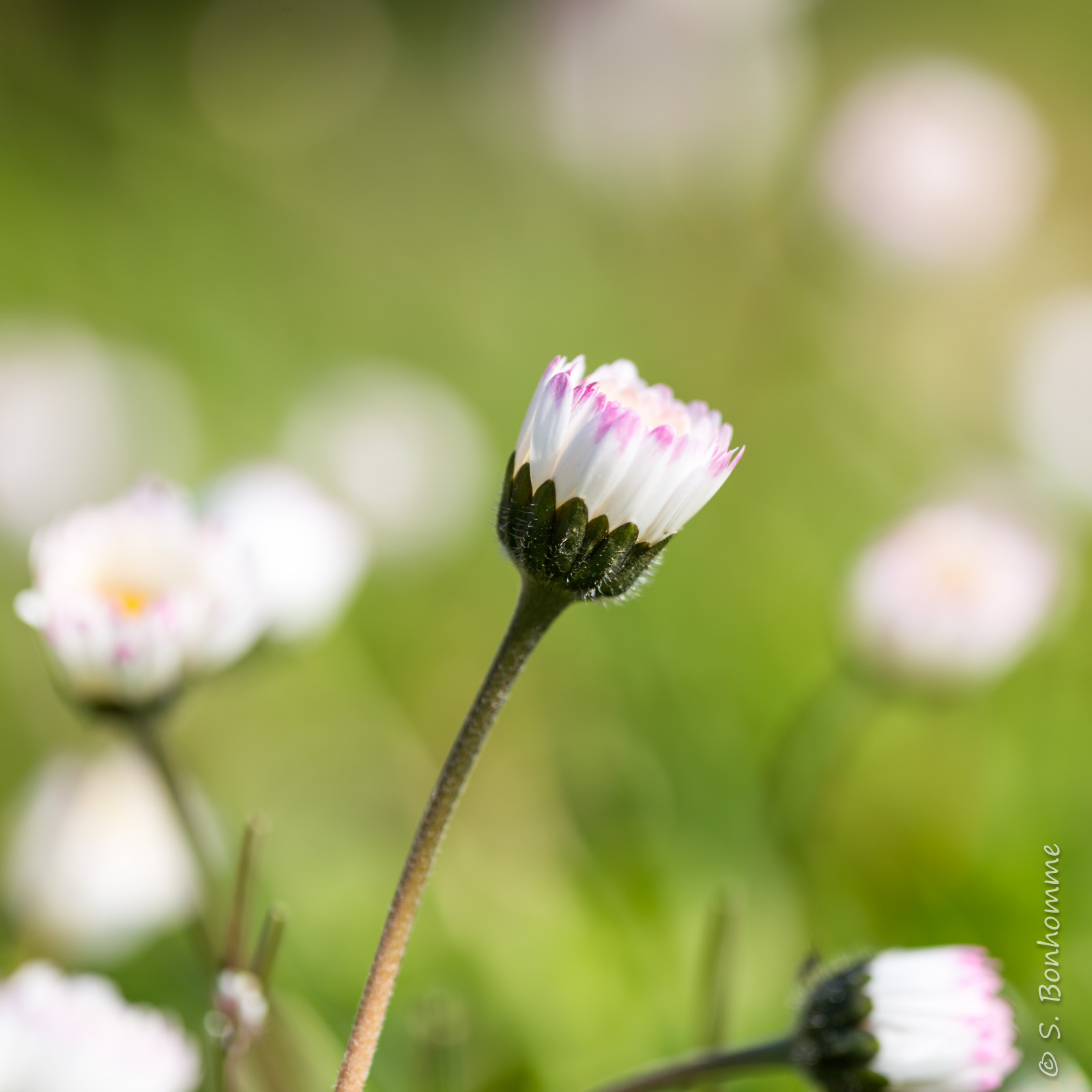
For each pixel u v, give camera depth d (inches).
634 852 16.6
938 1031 12.9
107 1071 12.9
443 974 15.2
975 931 15.2
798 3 30.7
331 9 35.6
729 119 28.3
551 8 29.7
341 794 18.9
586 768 18.5
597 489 12.4
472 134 33.0
